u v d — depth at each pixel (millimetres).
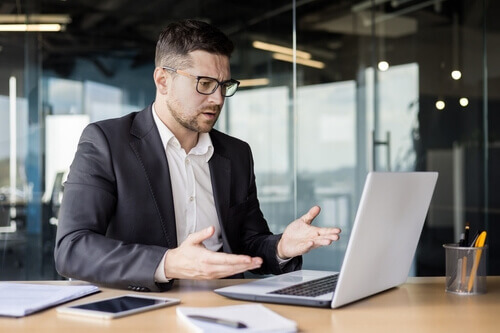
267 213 4645
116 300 1290
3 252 4367
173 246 1719
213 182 1882
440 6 4754
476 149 4762
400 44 4719
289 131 4648
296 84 4652
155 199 1715
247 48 4629
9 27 4375
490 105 4762
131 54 4484
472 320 1154
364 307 1267
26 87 4375
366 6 4707
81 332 1060
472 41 4766
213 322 1077
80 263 1465
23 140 4363
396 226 1368
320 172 4668
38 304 1229
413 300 1342
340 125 4676
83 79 4434
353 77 4695
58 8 4422
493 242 4770
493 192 4754
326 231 1569
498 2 4758
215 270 1284
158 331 1057
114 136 1733
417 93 4734
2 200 4348
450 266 1435
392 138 4719
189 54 1696
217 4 4594
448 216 4777
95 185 1646
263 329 1023
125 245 1458
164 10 4523
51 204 4383
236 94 4629
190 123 1757
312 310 1234
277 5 4648
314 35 4664
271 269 1754
